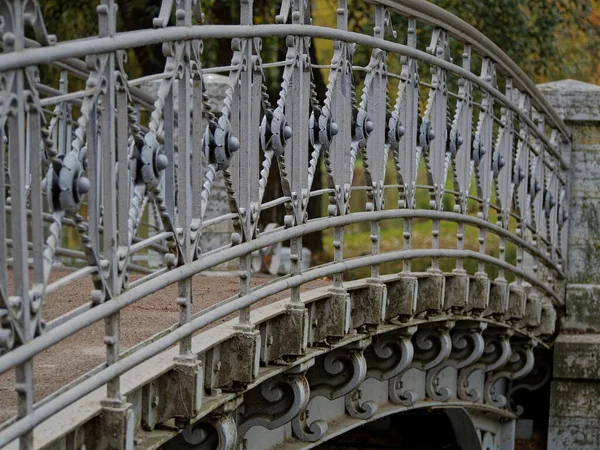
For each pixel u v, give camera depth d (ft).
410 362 27.40
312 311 22.59
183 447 18.54
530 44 66.39
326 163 22.45
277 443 23.45
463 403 34.06
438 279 28.43
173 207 15.97
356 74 62.95
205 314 16.93
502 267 33.32
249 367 18.62
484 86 31.63
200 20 16.58
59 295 24.21
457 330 32.58
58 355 17.61
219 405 18.10
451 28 28.60
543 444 40.98
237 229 18.34
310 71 21.26
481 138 32.09
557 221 40.78
